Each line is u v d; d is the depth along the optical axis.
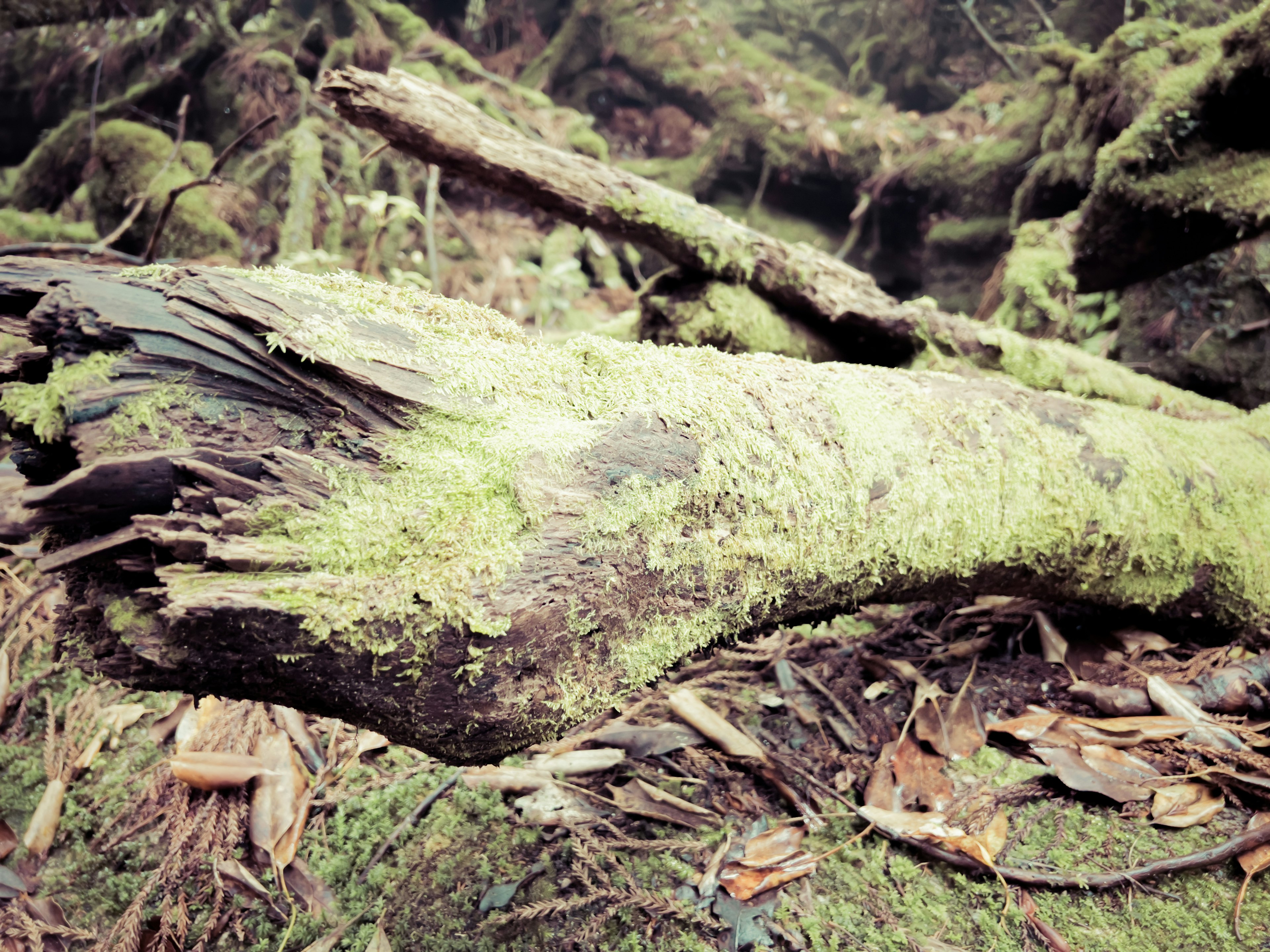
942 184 5.39
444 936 1.16
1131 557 1.60
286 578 0.80
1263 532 1.68
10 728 1.64
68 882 1.29
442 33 6.93
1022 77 6.36
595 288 5.41
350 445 0.89
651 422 1.07
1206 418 2.55
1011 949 1.13
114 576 0.82
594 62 7.00
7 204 5.12
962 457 1.41
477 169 2.27
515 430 0.97
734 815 1.39
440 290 3.86
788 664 1.83
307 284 0.94
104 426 0.76
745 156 6.38
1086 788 1.37
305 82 5.24
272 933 1.18
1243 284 3.43
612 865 1.27
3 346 2.37
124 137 4.29
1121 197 3.09
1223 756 1.38
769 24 8.89
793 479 1.19
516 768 1.47
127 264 3.38
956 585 1.55
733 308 2.51
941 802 1.38
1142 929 1.15
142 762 1.53
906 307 2.58
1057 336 3.77
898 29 7.38
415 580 0.86
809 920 1.18
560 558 0.95
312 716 1.56
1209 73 2.73
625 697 1.13
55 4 4.79
